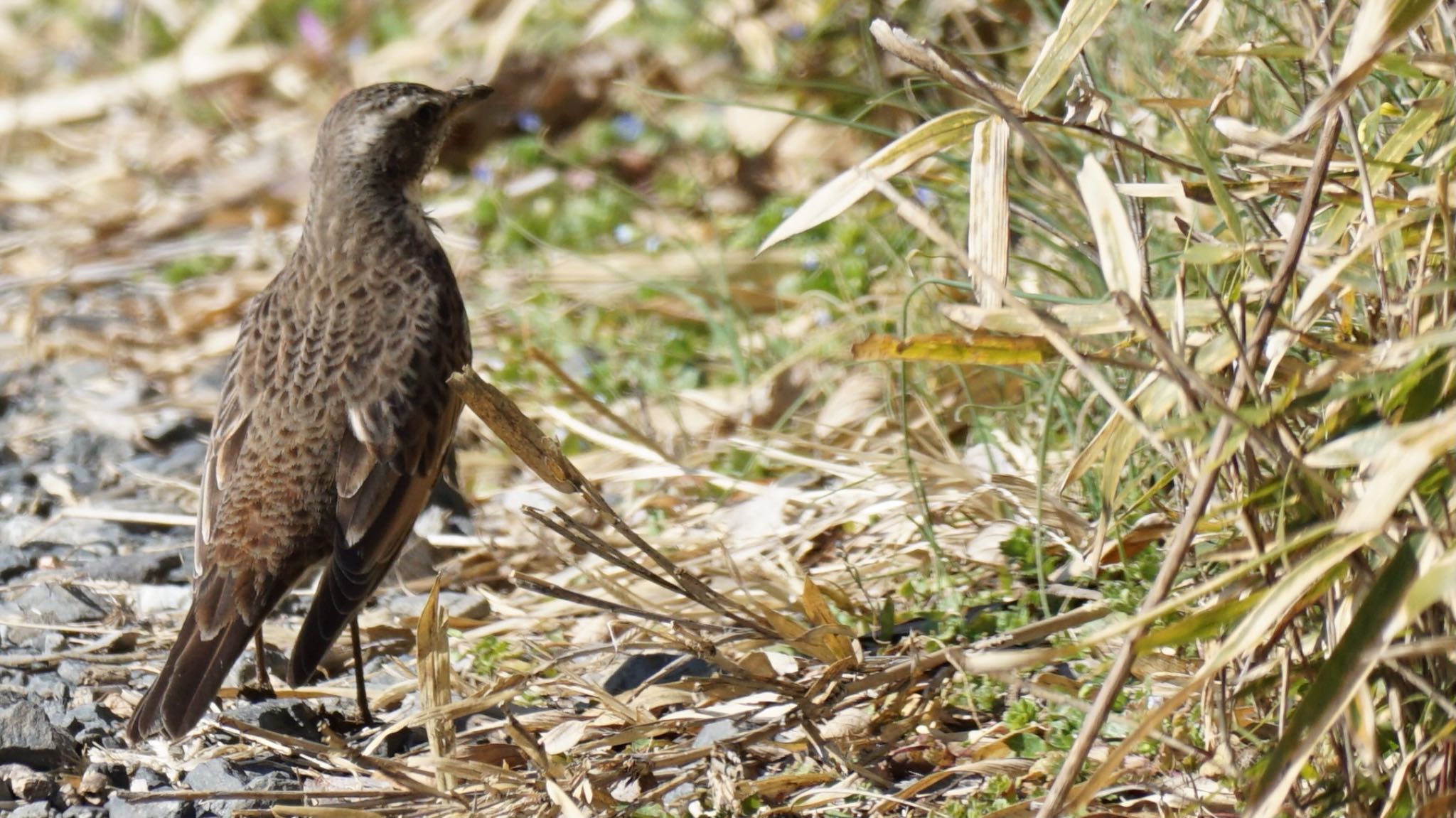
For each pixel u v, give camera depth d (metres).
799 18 17.53
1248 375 6.14
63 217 19.98
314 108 21.12
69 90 22.94
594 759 8.41
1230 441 6.09
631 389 13.74
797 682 8.80
